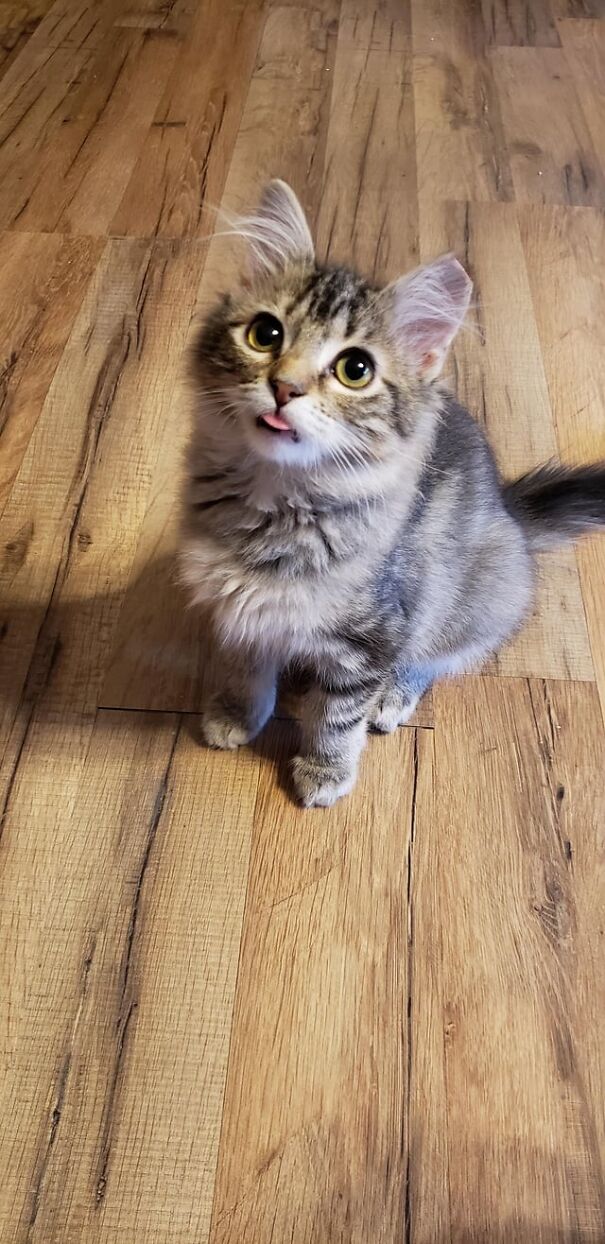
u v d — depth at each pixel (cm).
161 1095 37
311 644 39
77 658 48
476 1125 37
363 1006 39
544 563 53
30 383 58
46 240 67
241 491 37
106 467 54
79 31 88
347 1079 37
